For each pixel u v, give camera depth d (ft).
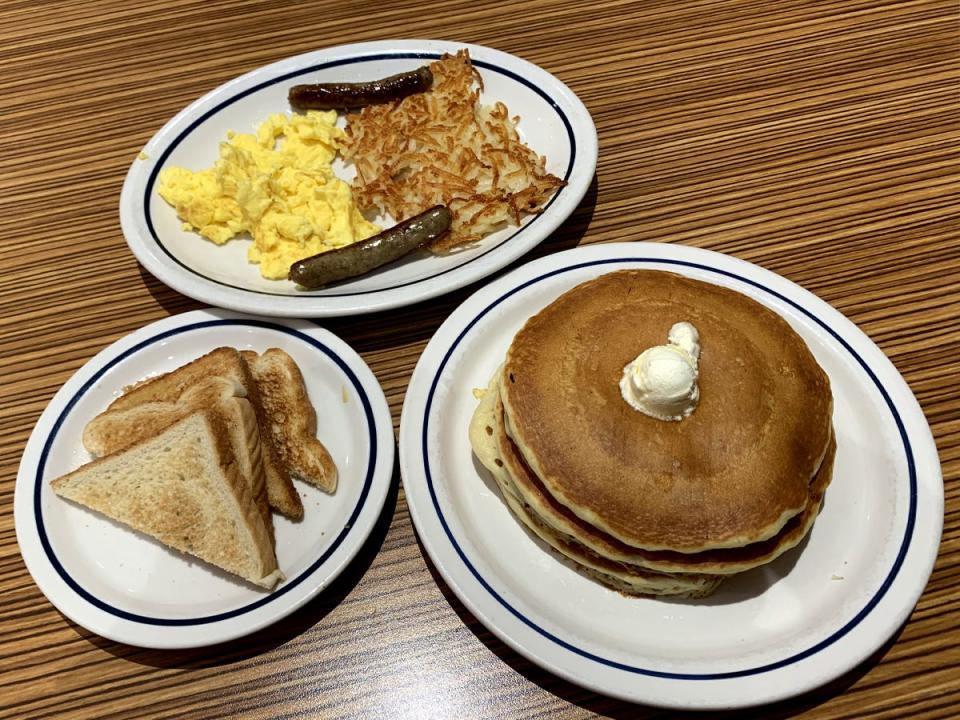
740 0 1.85
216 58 1.83
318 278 1.31
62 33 1.95
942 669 0.93
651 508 0.93
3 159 1.64
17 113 1.74
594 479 0.95
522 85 1.62
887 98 1.58
